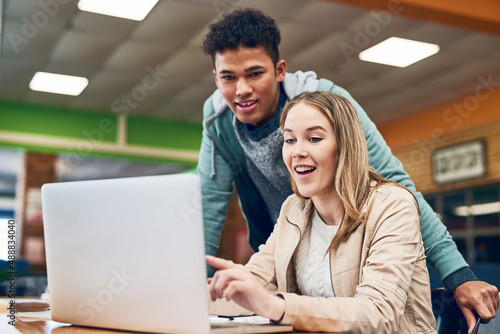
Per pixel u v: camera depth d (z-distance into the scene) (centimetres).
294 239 138
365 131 179
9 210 1617
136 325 104
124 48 607
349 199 124
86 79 700
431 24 548
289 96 192
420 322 124
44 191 115
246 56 171
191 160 888
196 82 708
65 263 113
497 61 646
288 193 209
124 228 104
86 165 1066
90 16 534
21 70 669
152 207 101
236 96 177
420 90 746
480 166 764
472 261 779
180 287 99
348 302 107
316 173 126
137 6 514
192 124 896
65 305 114
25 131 799
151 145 866
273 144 195
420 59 639
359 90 746
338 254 128
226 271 105
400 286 113
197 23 547
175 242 100
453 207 812
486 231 759
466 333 142
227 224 951
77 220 110
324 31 562
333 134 126
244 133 201
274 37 177
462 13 495
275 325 107
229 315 135
